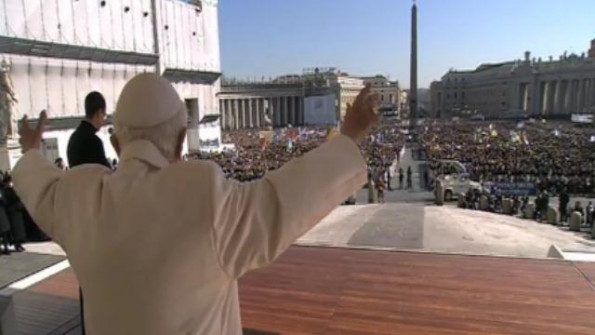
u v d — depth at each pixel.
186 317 1.02
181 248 0.99
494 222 10.33
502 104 123.31
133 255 1.00
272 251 1.03
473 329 3.50
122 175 1.10
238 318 1.19
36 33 29.48
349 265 5.08
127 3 38.41
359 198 25.64
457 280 4.53
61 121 31.47
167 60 44.03
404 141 64.81
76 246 1.09
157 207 1.01
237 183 1.07
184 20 47.16
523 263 5.02
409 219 10.25
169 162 1.17
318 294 4.26
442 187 22.78
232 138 76.69
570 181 24.98
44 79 30.47
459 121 115.44
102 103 2.80
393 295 4.20
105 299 1.04
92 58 34.62
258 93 109.62
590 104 102.44
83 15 33.59
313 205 1.02
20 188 1.30
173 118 1.19
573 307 3.84
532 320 3.62
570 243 8.23
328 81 115.44
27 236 7.24
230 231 0.99
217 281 1.04
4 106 22.30
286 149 46.25
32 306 4.13
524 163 32.28
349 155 1.08
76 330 3.65
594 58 111.69
